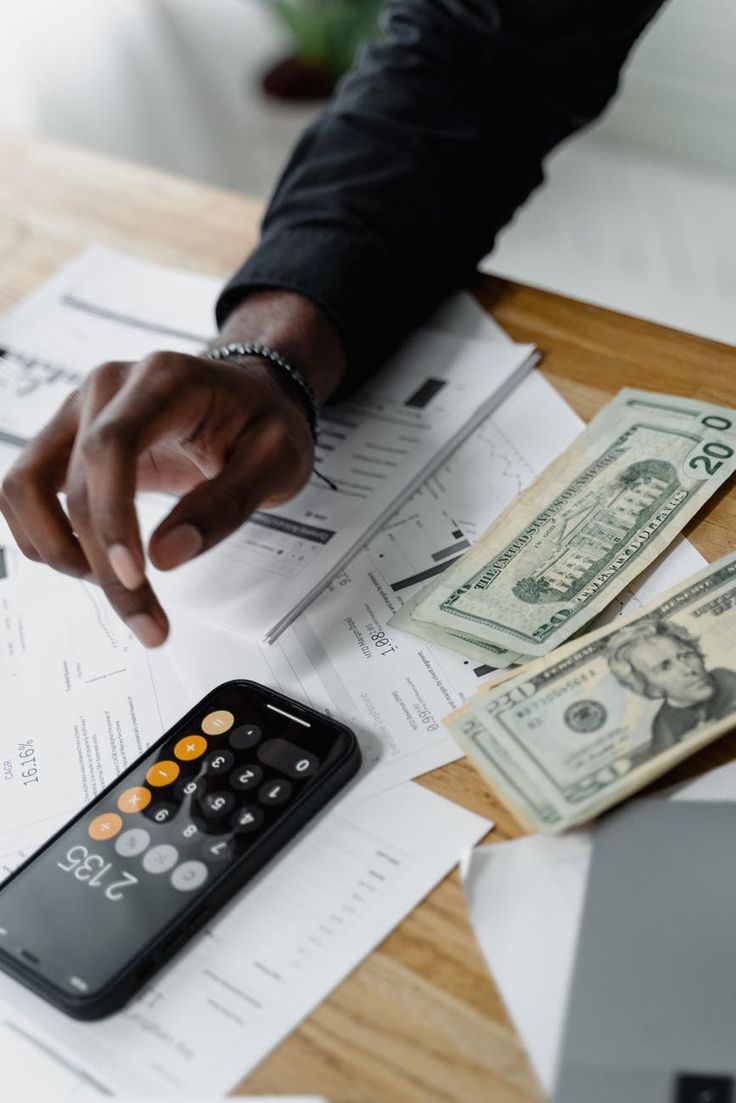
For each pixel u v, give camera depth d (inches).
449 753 20.8
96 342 32.4
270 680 22.8
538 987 17.5
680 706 20.2
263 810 20.0
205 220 35.6
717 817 19.1
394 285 29.5
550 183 84.9
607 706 20.5
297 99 90.8
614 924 18.0
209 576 25.4
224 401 24.3
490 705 21.0
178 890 19.1
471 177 31.1
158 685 23.2
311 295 28.3
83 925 18.9
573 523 24.6
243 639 23.8
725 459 25.2
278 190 31.5
